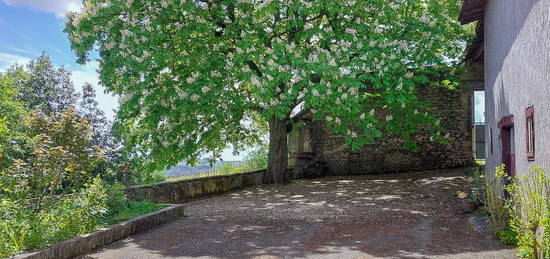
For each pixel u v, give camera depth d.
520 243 5.28
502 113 8.29
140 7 11.45
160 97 11.64
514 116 7.00
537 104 5.39
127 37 11.09
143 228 7.94
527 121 6.06
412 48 12.40
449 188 12.40
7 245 5.27
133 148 13.66
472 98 17.52
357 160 17.69
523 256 5.38
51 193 6.73
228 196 13.24
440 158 16.97
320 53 11.17
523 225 5.28
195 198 13.47
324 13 12.39
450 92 16.94
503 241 6.28
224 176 15.09
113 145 19.98
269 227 8.13
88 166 7.33
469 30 14.93
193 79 11.27
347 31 11.73
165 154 13.15
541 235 5.14
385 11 11.93
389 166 17.36
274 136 15.90
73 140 7.10
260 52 11.42
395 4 12.07
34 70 21.22
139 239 7.18
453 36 13.80
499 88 8.59
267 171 16.09
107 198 7.87
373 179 15.69
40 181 6.59
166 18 11.31
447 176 14.85
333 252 6.09
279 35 13.01
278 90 11.12
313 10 11.40
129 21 11.29
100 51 11.96
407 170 17.19
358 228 7.78
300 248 6.39
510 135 8.06
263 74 11.21
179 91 11.30
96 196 6.92
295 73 10.88
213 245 6.71
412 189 12.72
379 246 6.37
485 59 11.20
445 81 14.09
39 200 6.55
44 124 7.03
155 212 8.56
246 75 11.18
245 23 11.88
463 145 16.83
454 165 16.86
